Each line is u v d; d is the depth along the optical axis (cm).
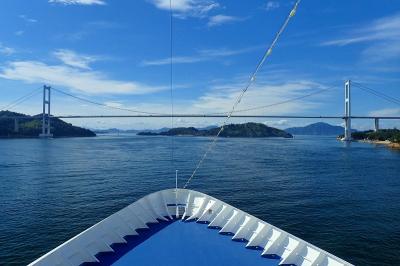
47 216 2269
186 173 4403
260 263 790
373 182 3800
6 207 2522
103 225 878
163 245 887
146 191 3158
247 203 2697
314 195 3031
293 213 2391
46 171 4591
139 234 962
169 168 4941
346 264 700
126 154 7469
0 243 1755
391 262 1568
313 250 776
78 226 2044
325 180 3906
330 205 2650
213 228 1012
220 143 13088
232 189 3288
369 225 2122
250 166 5247
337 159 6556
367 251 1695
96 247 828
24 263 1524
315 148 10256
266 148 10006
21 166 5172
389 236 1912
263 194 3058
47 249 1678
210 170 4716
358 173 4519
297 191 3212
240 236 929
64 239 1817
